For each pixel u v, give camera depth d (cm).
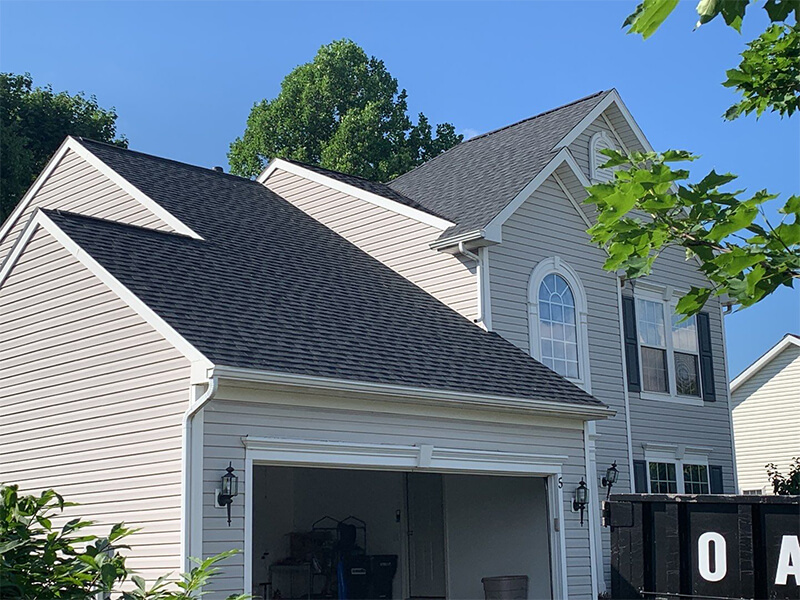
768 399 3475
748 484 3456
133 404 1193
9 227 1980
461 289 1772
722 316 2270
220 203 1898
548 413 1521
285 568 1917
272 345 1239
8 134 3294
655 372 2064
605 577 1714
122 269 1287
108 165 1839
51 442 1298
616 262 577
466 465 1402
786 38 701
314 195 2102
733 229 522
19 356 1380
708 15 407
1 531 549
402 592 1886
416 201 2022
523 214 1839
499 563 1636
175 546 1095
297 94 4409
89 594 559
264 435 1167
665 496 912
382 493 1977
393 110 4434
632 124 2105
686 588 891
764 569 846
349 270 1766
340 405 1255
